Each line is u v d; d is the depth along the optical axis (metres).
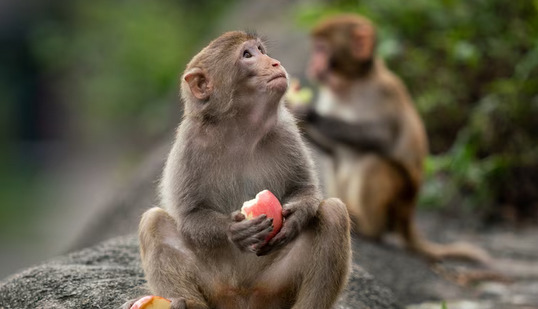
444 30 20.95
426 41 21.20
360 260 14.16
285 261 8.67
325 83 17.45
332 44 17.17
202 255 8.74
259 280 8.76
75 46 41.41
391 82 17.39
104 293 9.20
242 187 9.08
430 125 20.28
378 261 14.31
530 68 18.70
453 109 20.09
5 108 53.44
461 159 18.33
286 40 26.55
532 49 19.42
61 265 10.31
